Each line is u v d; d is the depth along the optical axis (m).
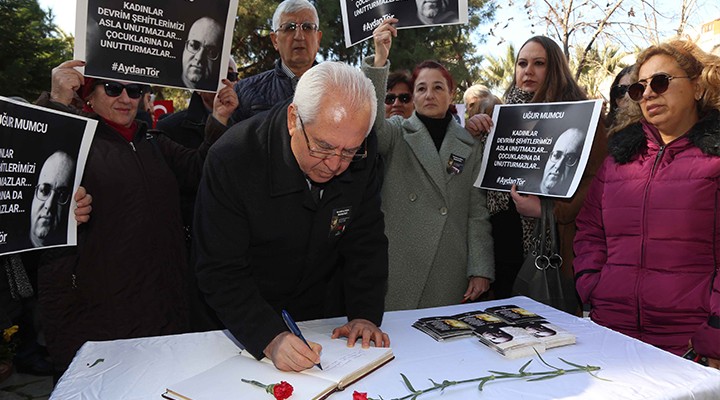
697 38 6.86
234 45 11.73
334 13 10.92
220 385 1.47
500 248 2.95
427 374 1.58
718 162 2.05
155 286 2.34
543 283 2.64
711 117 2.11
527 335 1.79
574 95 2.99
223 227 1.73
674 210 2.11
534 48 3.03
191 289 2.18
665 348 2.13
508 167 2.78
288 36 3.30
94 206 2.27
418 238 2.80
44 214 2.08
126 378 1.57
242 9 10.73
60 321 2.27
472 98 4.61
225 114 2.66
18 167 1.99
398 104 3.67
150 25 2.34
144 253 2.32
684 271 2.10
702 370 1.61
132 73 2.33
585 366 1.62
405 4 2.64
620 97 3.07
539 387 1.50
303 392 1.43
